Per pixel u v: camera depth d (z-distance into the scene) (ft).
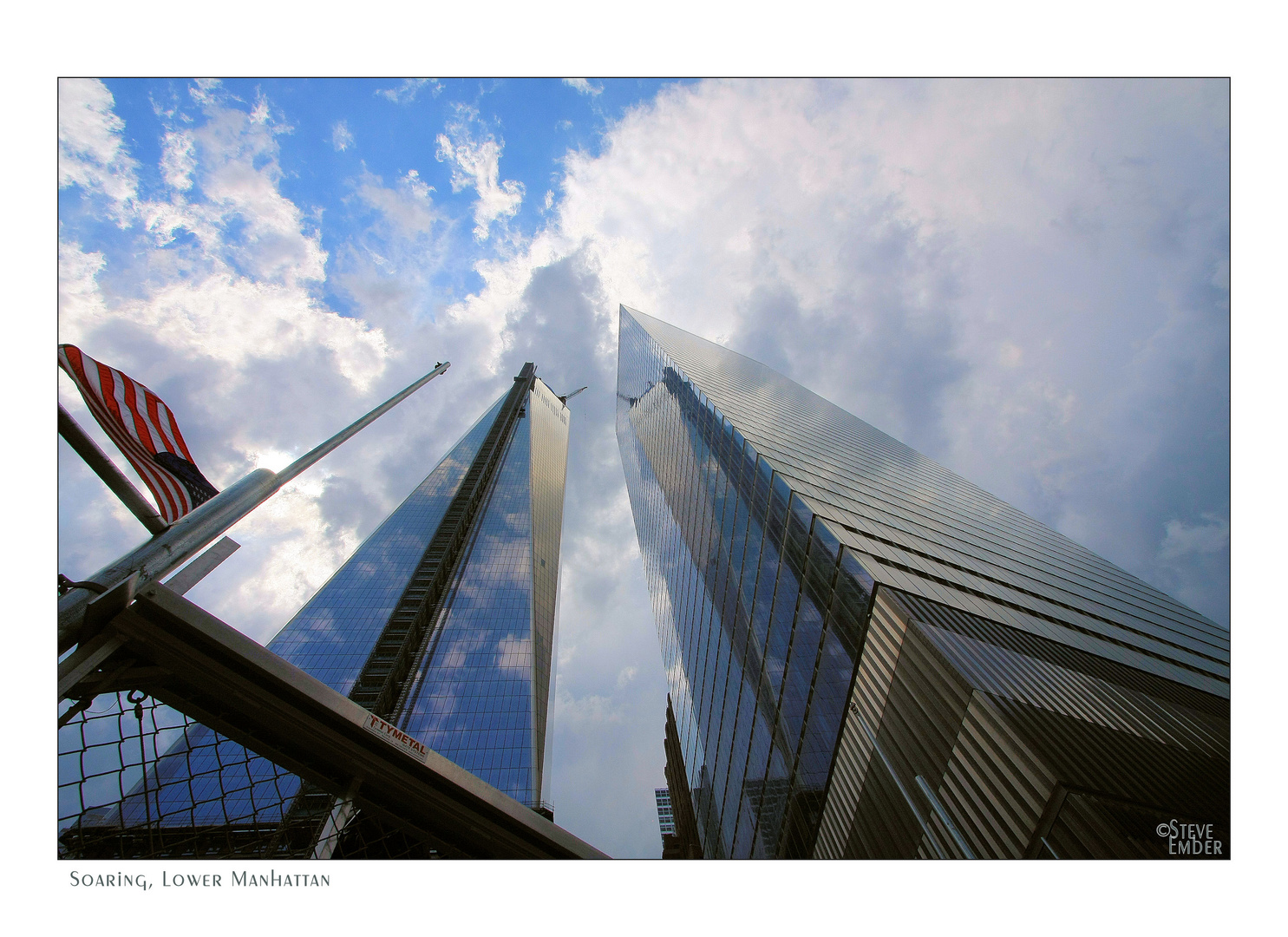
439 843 35.55
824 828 93.45
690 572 203.82
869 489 146.51
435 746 215.51
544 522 441.68
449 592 320.29
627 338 382.01
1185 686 97.86
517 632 289.94
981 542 146.41
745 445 144.66
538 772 219.00
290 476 28.45
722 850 160.04
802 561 107.04
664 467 254.47
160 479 24.50
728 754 156.56
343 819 32.94
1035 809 57.82
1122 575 201.77
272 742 32.09
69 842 26.40
